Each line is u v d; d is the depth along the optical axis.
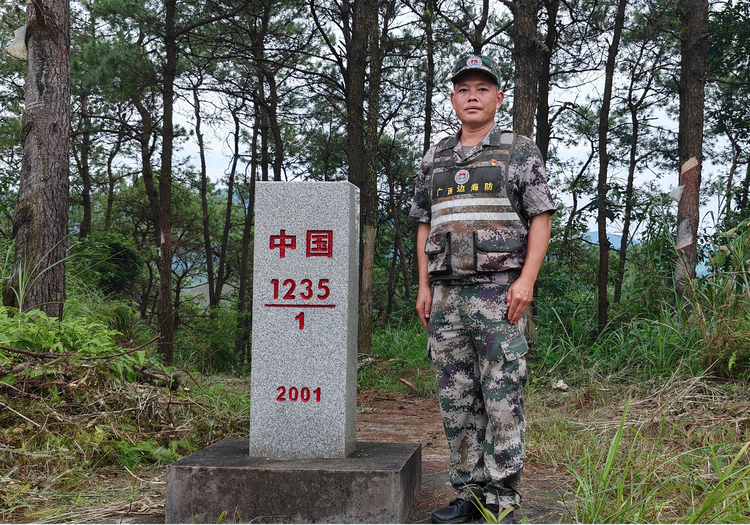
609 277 12.32
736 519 2.25
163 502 2.91
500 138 2.62
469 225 2.54
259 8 14.23
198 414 4.30
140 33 13.53
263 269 3.04
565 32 14.91
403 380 8.00
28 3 5.79
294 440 2.93
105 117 15.03
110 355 4.29
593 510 2.36
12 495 2.88
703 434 3.71
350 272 3.05
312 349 2.97
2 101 15.42
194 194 28.28
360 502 2.59
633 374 5.90
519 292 2.46
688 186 7.64
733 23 12.85
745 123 16.16
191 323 20.95
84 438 3.50
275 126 17.34
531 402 5.67
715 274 5.41
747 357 4.76
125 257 14.59
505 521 2.40
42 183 5.70
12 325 4.33
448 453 4.26
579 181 20.81
